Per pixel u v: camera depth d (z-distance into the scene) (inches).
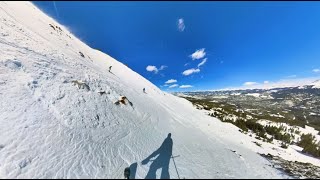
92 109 580.1
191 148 501.0
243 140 845.2
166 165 384.2
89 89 680.4
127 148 453.4
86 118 526.9
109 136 495.5
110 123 565.0
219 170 377.1
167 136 591.5
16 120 413.1
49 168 331.0
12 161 326.6
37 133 404.5
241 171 379.2
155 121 729.0
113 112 638.5
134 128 593.0
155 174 348.2
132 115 697.6
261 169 398.6
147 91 1424.7
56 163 346.3
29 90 515.2
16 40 746.2
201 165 396.5
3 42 661.3
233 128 1163.9
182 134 638.5
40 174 314.8
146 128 623.5
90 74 829.8
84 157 379.2
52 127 439.5
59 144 398.6
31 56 674.8
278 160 548.1
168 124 742.5
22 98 478.3
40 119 445.4
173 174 349.4
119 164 380.2
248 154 528.4
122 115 653.3
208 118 1293.1
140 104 859.4
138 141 506.6
